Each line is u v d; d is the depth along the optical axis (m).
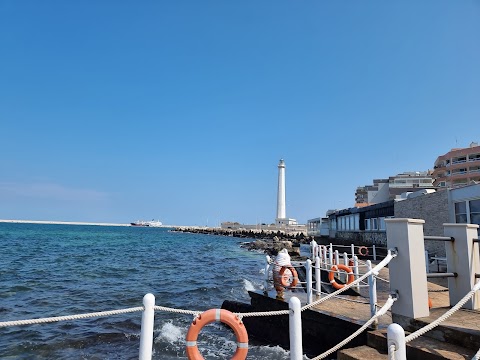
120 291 17.94
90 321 12.27
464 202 18.22
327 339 8.28
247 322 11.02
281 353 9.26
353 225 39.84
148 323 3.84
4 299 15.47
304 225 117.25
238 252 49.47
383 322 7.50
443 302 8.73
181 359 9.00
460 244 6.61
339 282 13.93
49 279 21.41
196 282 21.50
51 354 9.23
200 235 122.62
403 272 5.93
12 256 35.16
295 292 13.75
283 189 122.44
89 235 97.50
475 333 5.00
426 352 4.98
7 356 9.02
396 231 6.10
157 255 41.12
